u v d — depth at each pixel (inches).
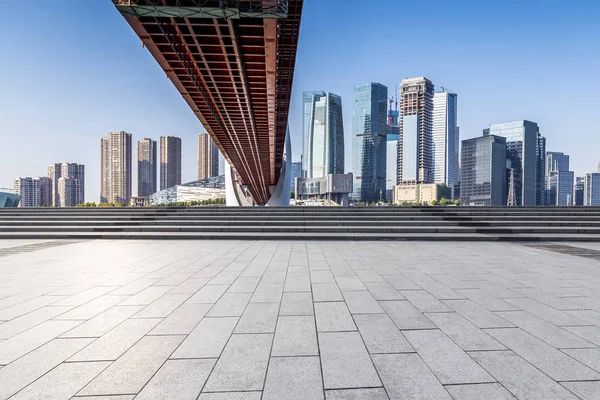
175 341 168.4
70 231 655.1
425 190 7711.6
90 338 171.8
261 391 125.0
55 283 283.9
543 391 124.7
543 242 553.9
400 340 169.3
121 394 122.6
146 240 584.7
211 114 1470.2
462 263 370.9
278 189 2822.3
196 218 729.6
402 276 308.0
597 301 232.8
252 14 697.6
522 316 203.0
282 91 1282.0
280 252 450.6
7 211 800.9
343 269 339.6
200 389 126.1
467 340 169.3
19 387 126.9
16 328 184.7
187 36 863.7
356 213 756.6
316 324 190.7
